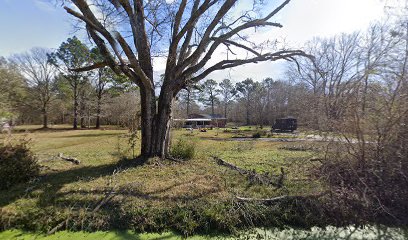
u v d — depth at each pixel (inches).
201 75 274.8
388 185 162.2
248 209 146.6
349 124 173.9
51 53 1083.9
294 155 317.4
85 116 1147.9
